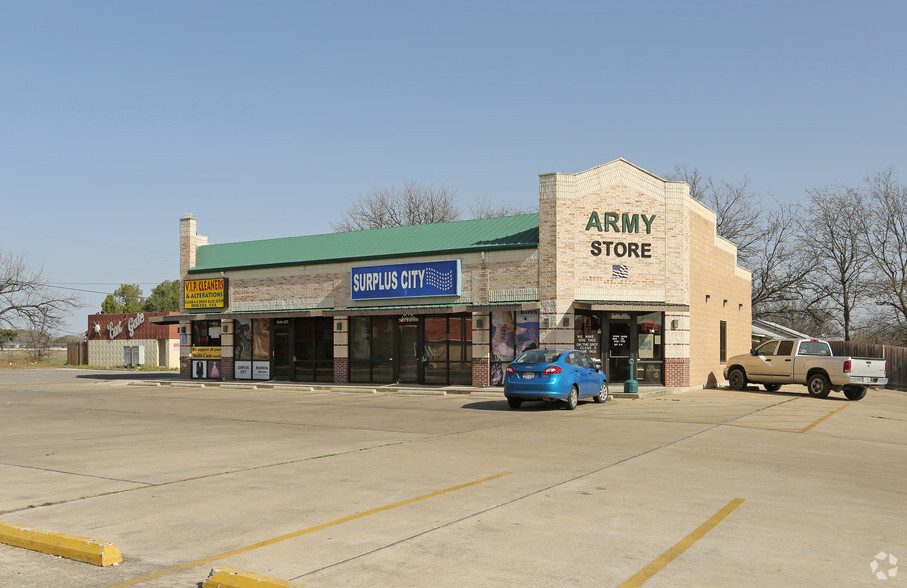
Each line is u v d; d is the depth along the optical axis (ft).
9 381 136.56
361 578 20.76
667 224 94.63
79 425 61.46
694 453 44.42
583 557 22.81
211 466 39.52
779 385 99.09
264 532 25.81
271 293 115.96
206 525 26.81
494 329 95.71
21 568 21.99
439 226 108.68
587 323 93.04
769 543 24.57
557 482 34.81
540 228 92.68
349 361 107.86
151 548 23.97
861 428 60.90
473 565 21.97
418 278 101.35
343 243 114.42
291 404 81.15
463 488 33.35
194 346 124.26
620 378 93.97
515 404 73.51
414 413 69.77
